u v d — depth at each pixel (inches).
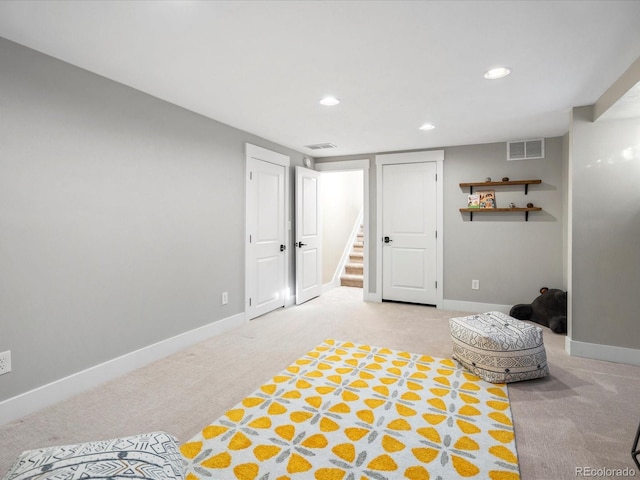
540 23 72.4
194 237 132.5
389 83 103.1
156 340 118.1
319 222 217.8
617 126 116.0
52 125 88.7
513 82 102.2
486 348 101.8
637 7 66.7
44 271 87.8
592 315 119.7
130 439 54.1
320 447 72.7
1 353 80.3
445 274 187.2
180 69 94.7
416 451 71.4
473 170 179.9
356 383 100.7
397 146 185.2
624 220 115.7
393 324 159.0
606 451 71.5
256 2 65.5
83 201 96.0
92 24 73.2
